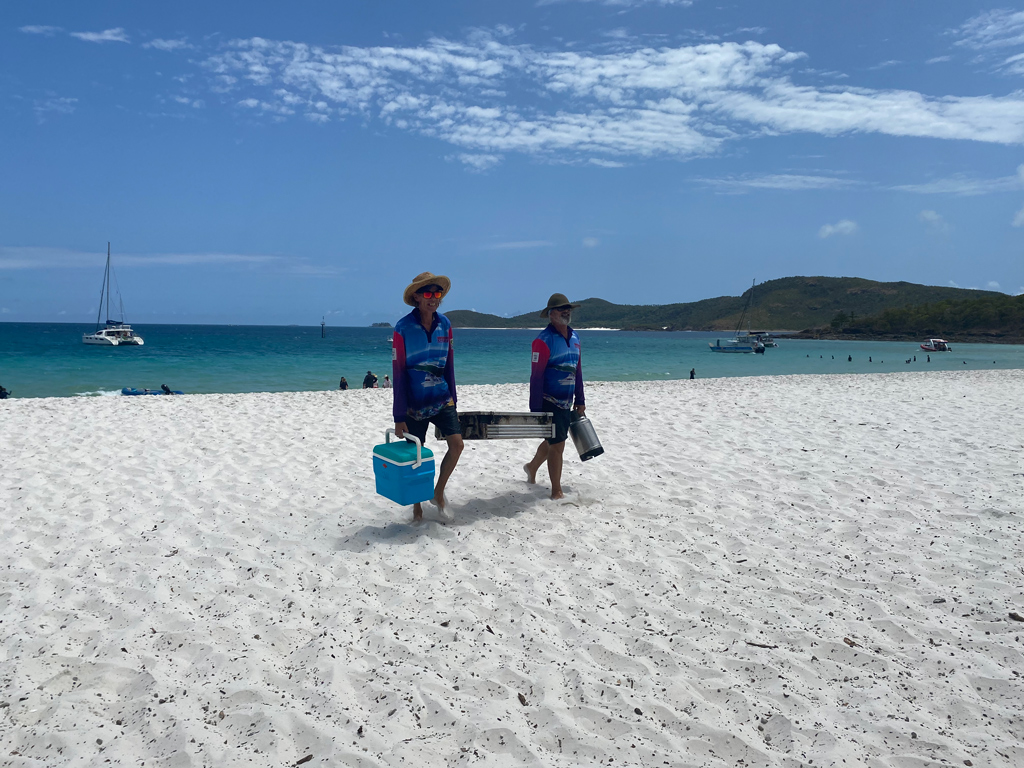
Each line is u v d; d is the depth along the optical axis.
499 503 5.67
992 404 12.73
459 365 45.03
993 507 5.43
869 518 5.22
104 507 5.49
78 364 39.56
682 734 2.53
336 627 3.38
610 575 4.12
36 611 3.55
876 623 3.45
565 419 5.61
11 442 8.07
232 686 2.81
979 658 3.09
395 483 4.76
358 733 2.49
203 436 8.70
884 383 19.06
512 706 2.70
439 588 3.90
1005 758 2.37
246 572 4.14
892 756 2.39
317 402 12.67
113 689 2.83
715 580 4.04
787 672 2.98
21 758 2.34
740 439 8.73
